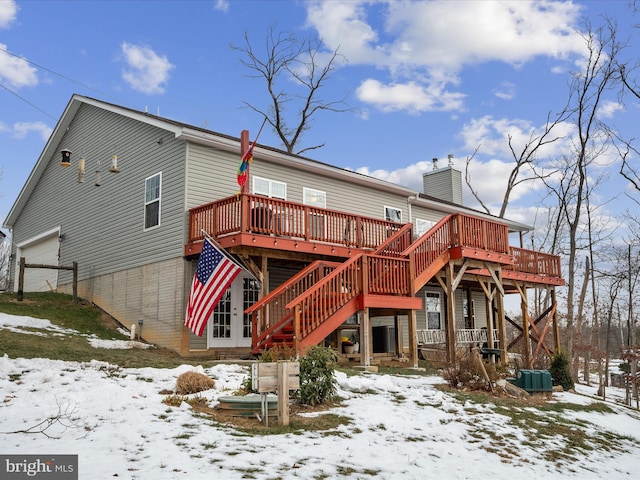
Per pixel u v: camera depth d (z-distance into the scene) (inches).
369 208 777.6
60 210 827.4
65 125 822.5
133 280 634.2
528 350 737.6
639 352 835.4
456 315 927.0
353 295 496.1
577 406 458.3
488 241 655.1
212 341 567.8
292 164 667.4
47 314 618.5
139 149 656.4
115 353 467.8
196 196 577.3
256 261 600.7
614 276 1054.4
